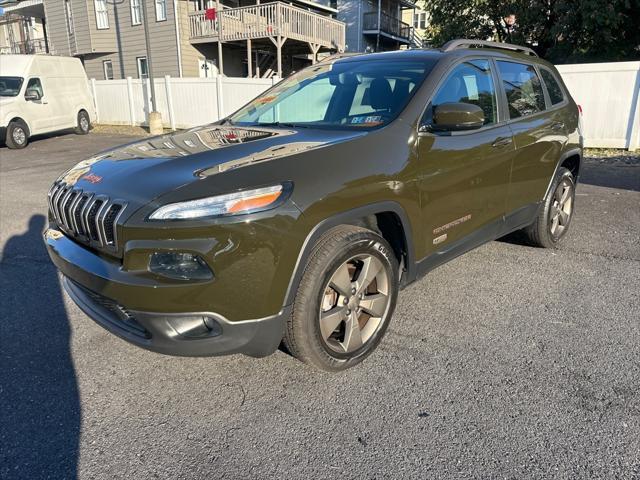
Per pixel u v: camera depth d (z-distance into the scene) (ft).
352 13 96.12
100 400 8.47
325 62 13.56
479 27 61.46
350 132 9.64
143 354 9.91
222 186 7.31
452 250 10.96
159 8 69.15
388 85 10.84
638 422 7.67
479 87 11.82
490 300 12.04
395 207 9.15
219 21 65.16
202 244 7.05
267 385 8.80
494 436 7.43
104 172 8.59
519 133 12.57
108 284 7.43
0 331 10.87
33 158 40.52
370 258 8.98
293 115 11.87
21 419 8.00
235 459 7.09
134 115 61.21
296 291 7.98
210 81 52.03
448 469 6.81
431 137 9.96
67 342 10.40
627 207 20.57
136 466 6.98
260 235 7.32
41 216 21.09
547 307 11.63
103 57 78.18
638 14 52.19
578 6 49.93
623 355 9.55
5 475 6.82
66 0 79.00
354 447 7.27
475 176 11.05
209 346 7.48
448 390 8.55
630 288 12.62
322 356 8.54
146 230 7.16
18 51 99.71
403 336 10.39
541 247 15.60
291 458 7.08
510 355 9.63
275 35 61.57
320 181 8.02
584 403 8.14
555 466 6.82
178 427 7.78
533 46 60.64
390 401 8.29
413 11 132.87
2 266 14.99
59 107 52.90
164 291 7.12
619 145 34.37
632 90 33.12
